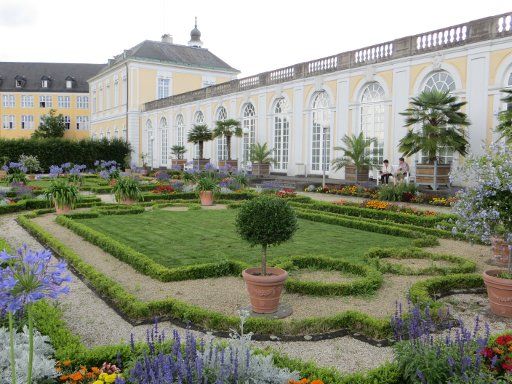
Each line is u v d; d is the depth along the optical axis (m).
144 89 44.84
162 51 46.09
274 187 21.11
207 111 35.50
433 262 8.12
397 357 3.97
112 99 49.78
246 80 31.17
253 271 6.00
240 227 5.77
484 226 6.07
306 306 6.12
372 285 6.73
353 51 22.84
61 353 4.06
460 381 3.51
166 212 14.70
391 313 5.85
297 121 26.75
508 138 13.65
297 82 26.52
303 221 13.05
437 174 17.56
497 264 8.24
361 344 4.98
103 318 5.70
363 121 22.66
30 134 67.50
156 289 6.77
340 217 12.77
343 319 5.36
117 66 46.84
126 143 44.25
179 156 38.34
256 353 4.12
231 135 30.39
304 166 26.20
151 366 3.30
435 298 6.46
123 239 10.13
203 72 47.09
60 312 5.51
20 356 3.85
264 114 29.34
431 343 3.94
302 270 7.79
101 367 4.03
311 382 3.64
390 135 21.03
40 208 15.89
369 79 21.83
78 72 69.88
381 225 11.30
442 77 18.81
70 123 68.12
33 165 33.28
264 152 28.45
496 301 5.86
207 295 6.51
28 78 68.06
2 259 2.85
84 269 7.40
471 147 17.52
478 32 17.25
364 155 21.33
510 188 5.81
